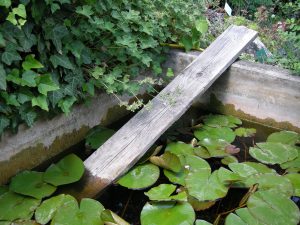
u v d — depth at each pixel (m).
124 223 1.62
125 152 2.08
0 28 1.73
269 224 1.67
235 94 2.85
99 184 1.94
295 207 1.77
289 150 2.33
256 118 2.80
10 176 2.02
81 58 2.20
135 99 2.91
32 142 2.10
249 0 4.87
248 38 2.93
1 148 1.93
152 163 2.11
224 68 2.68
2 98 1.82
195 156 2.22
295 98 2.55
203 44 3.16
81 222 1.64
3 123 1.84
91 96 2.37
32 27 1.87
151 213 1.72
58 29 1.97
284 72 2.63
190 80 2.61
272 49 3.55
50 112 2.13
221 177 1.97
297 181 2.01
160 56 2.96
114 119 2.76
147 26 2.54
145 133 2.20
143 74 2.89
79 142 2.47
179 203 1.77
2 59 1.74
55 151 2.29
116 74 2.41
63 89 2.11
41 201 1.79
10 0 1.65
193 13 3.02
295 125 2.62
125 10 2.54
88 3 2.12
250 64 2.79
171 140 2.46
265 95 2.69
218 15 3.88
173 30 3.01
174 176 2.04
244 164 2.15
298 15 4.70
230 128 2.70
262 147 2.38
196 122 2.81
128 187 1.92
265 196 1.83
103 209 1.73
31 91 1.95
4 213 1.70
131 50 2.38
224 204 1.94
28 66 1.87
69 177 1.93
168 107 2.39
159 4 2.83
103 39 2.34
